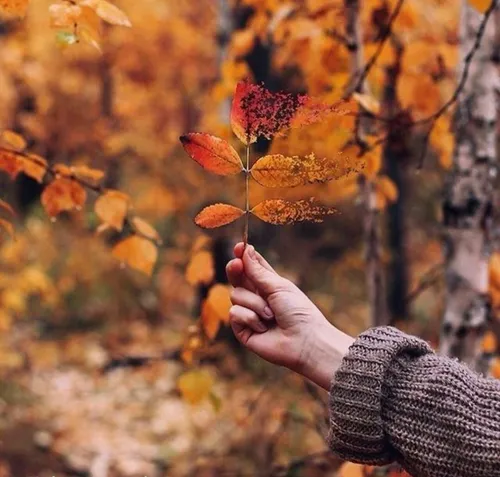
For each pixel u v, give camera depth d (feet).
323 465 7.99
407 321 15.81
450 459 3.31
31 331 21.91
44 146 20.74
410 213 23.35
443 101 8.58
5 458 14.07
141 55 20.12
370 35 8.11
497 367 7.38
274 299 3.66
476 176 6.63
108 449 15.03
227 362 17.22
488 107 6.58
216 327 6.11
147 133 20.61
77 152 21.48
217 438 14.43
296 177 3.51
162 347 21.06
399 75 7.08
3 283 13.50
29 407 16.88
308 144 5.29
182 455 13.97
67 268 21.88
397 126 6.06
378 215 8.27
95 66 20.61
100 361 20.17
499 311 7.54
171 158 19.77
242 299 3.69
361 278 22.17
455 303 6.75
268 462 10.70
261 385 16.71
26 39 16.78
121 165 23.52
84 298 23.77
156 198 19.36
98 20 4.61
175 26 19.92
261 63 14.57
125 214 5.60
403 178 20.61
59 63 19.72
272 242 19.79
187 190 19.11
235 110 3.47
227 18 14.85
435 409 3.36
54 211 5.55
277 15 7.71
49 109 20.79
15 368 18.44
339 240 22.06
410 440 3.37
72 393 18.26
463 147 6.66
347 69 7.53
